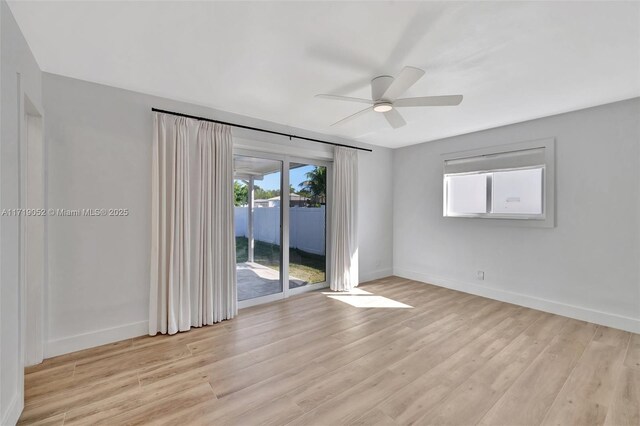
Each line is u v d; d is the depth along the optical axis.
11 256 1.65
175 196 3.01
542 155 3.63
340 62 2.28
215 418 1.79
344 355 2.56
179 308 3.02
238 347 2.70
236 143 3.56
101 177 2.70
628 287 3.07
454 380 2.19
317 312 3.61
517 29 1.85
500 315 3.51
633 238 3.04
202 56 2.21
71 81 2.56
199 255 3.17
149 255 2.96
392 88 2.18
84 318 2.64
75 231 2.59
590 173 3.29
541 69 2.38
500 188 4.06
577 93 2.88
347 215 4.58
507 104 3.17
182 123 3.06
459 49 2.09
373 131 4.30
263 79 2.59
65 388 2.07
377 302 3.99
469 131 4.29
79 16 1.74
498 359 2.49
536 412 1.85
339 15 1.73
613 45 2.03
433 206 4.90
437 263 4.85
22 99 1.81
